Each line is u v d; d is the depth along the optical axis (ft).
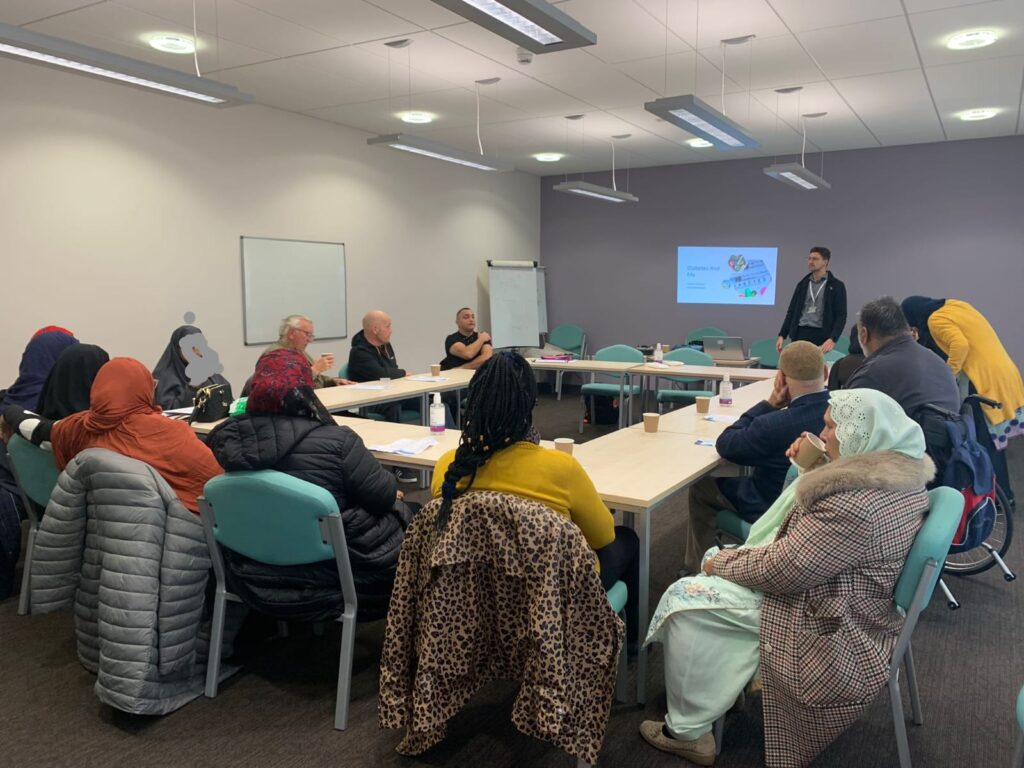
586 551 5.44
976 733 6.82
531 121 21.11
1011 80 16.56
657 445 9.46
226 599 7.25
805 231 26.09
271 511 6.34
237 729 6.81
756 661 5.91
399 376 17.26
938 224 23.84
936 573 5.48
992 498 8.82
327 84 17.30
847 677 5.39
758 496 8.49
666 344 29.25
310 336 14.03
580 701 5.49
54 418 8.79
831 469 5.56
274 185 20.10
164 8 12.50
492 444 5.48
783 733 5.77
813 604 5.57
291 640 8.57
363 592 7.02
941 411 8.77
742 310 27.66
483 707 7.22
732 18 12.82
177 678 7.21
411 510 8.53
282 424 6.82
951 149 23.38
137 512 6.66
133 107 16.66
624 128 21.94
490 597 5.64
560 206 30.91
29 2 12.21
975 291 23.50
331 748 6.53
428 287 25.79
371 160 23.09
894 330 9.80
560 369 20.66
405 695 5.79
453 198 26.58
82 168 15.79
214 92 11.43
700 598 6.09
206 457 7.40
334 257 22.06
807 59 15.06
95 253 16.16
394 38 14.01
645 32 13.50
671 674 6.25
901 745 5.87
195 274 18.31
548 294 31.50
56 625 9.00
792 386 8.13
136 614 6.68
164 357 13.38
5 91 14.40
